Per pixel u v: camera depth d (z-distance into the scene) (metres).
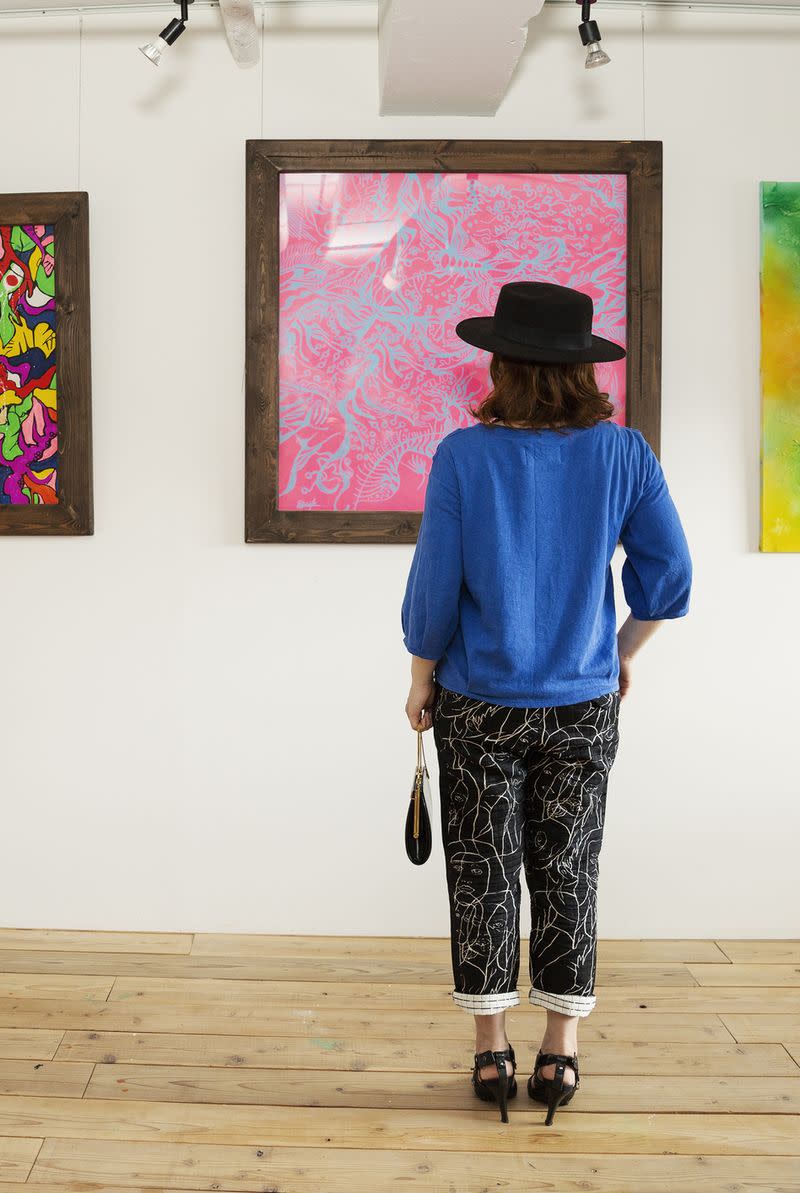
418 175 2.69
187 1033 2.20
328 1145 1.80
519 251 2.70
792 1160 1.77
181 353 2.76
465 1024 2.26
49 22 2.75
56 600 2.80
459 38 2.31
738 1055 2.13
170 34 2.53
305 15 2.73
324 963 2.60
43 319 2.72
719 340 2.75
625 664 2.04
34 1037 2.17
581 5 2.68
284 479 2.72
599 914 2.80
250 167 2.66
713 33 2.73
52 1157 1.75
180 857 2.81
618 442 1.82
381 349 2.71
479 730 1.82
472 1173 1.72
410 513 2.71
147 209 2.75
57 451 2.73
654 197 2.67
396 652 2.78
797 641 2.79
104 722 2.81
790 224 2.71
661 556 1.86
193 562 2.78
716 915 2.80
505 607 1.78
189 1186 1.68
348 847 2.80
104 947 2.70
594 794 1.86
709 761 2.80
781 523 2.73
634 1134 1.84
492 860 1.85
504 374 1.83
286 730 2.80
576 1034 2.04
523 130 2.74
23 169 2.76
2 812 2.83
